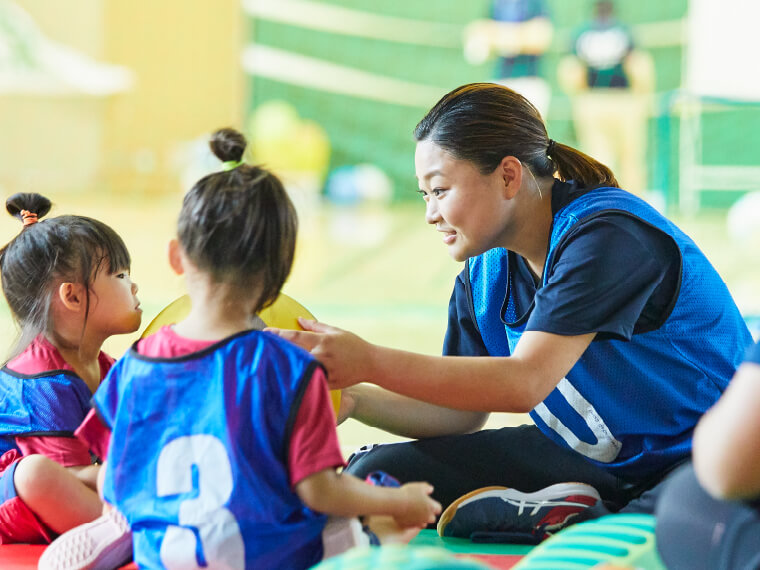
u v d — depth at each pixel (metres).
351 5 17.42
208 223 2.21
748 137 15.25
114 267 2.99
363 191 16.48
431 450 3.06
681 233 2.77
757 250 10.27
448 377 2.52
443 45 17.38
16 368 2.88
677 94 11.37
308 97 17.62
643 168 13.77
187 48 17.34
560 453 3.00
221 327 2.26
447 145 2.66
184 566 2.15
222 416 2.15
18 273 2.93
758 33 15.54
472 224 2.71
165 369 2.21
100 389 2.34
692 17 15.73
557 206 2.77
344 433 4.31
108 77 16.89
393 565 1.82
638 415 2.74
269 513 2.16
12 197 3.22
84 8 17.02
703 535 1.91
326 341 2.50
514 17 14.36
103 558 2.47
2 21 16.88
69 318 2.95
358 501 2.22
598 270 2.57
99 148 17.27
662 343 2.70
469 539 2.91
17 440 2.82
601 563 2.18
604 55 13.35
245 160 2.76
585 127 13.78
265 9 17.45
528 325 2.61
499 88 2.74
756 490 1.76
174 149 17.39
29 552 2.72
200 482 2.16
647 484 2.84
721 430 1.74
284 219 2.27
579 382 2.76
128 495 2.22
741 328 2.85
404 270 9.85
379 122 17.64
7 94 16.83
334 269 9.82
